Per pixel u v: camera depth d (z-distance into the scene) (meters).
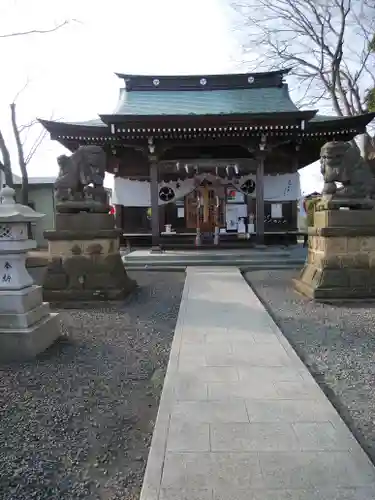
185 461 2.75
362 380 4.26
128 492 2.59
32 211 5.68
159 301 8.46
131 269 12.95
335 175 8.27
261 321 6.48
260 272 12.33
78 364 4.85
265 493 2.43
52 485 2.66
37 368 4.72
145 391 4.09
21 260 5.41
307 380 4.13
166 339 5.81
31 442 3.16
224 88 19.08
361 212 8.10
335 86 19.95
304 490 2.45
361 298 7.92
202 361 4.69
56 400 3.89
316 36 19.62
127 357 5.08
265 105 17.81
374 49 17.92
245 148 16.36
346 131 14.98
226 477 2.58
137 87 19.14
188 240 17.92
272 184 17.73
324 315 6.99
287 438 3.02
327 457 2.78
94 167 8.79
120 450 3.05
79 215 8.47
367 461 2.74
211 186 18.22
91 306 8.04
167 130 14.17
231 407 3.53
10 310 5.17
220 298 8.27
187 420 3.31
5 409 3.70
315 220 9.02
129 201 17.86
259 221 15.34
